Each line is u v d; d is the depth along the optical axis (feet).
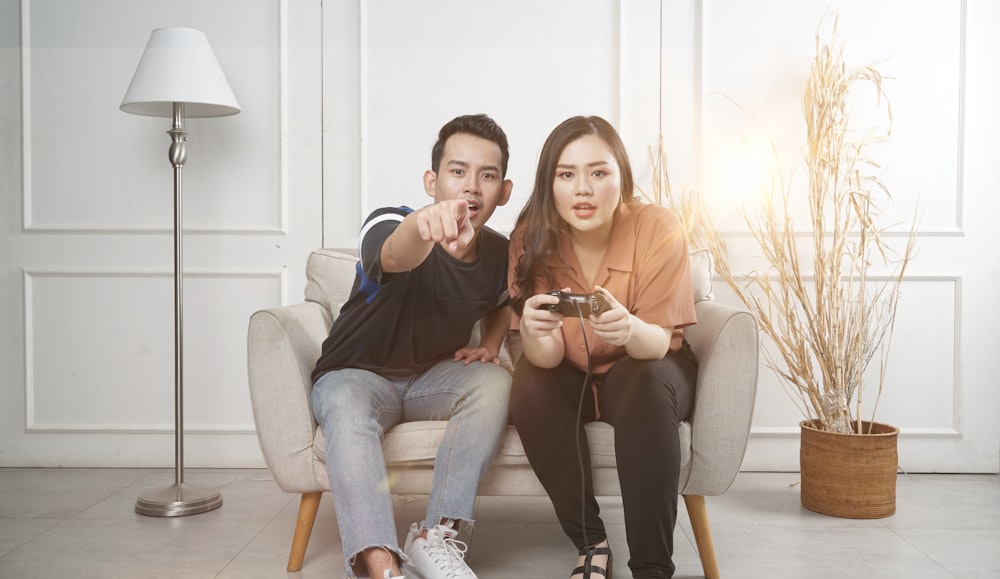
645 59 8.11
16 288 8.29
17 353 8.32
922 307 8.09
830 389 7.09
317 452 5.29
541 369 5.17
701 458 5.22
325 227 8.23
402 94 8.17
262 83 8.18
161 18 8.19
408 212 5.35
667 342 5.02
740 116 8.07
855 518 6.63
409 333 5.45
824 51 7.98
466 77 8.16
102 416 8.34
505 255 5.69
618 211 5.46
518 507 6.94
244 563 5.60
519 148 8.15
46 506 6.99
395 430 5.33
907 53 7.98
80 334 8.31
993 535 6.22
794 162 8.06
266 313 5.39
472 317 5.58
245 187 8.23
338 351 5.41
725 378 5.21
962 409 8.10
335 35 8.16
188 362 8.27
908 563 5.58
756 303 7.63
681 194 8.12
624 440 4.69
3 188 8.27
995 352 8.09
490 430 5.12
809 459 6.89
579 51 8.13
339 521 4.81
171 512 6.68
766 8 8.04
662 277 5.16
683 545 5.99
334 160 8.21
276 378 5.32
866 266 7.93
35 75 8.23
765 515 6.75
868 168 8.04
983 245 8.04
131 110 7.35
